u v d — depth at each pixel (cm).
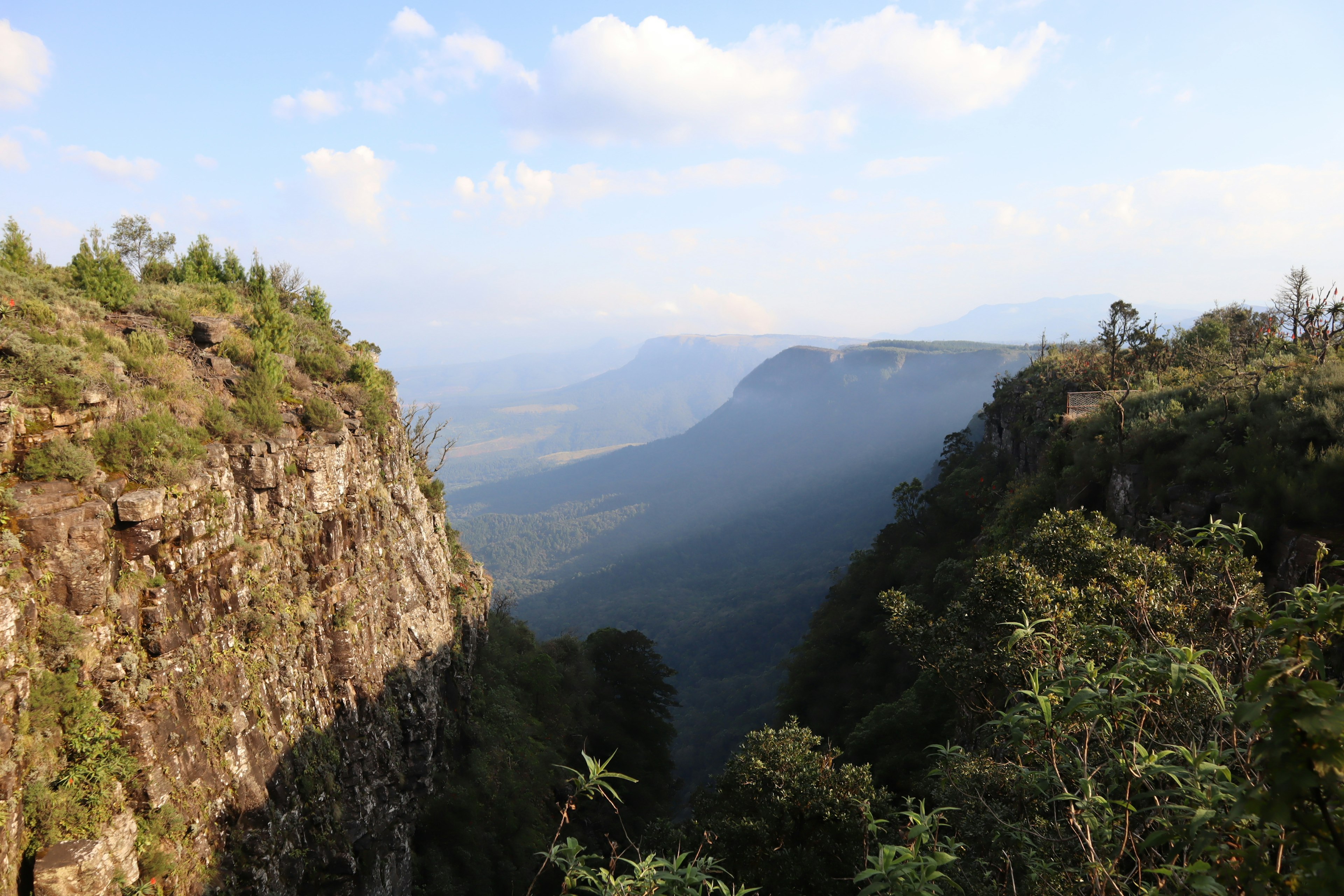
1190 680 550
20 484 1342
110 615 1387
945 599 4494
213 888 1474
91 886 1170
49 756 1215
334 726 2158
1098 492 2978
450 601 3638
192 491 1650
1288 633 359
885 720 3531
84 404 1520
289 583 2038
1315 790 281
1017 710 630
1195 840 417
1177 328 5888
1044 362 6662
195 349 2105
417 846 2673
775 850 1867
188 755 1498
